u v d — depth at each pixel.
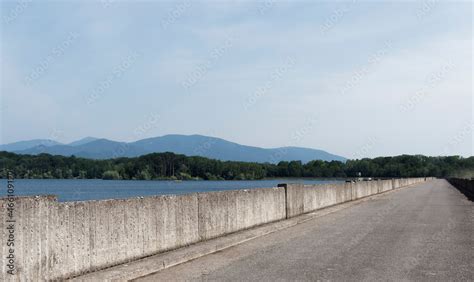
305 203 22.45
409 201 34.03
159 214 10.89
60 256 7.94
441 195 43.31
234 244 13.23
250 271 9.45
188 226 12.12
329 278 8.73
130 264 9.48
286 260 10.62
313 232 15.94
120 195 71.81
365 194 40.41
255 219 16.45
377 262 10.28
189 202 12.23
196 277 8.96
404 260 10.52
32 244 7.32
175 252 11.00
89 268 8.64
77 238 8.36
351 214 23.09
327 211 23.80
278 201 18.80
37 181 156.75
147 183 157.25
